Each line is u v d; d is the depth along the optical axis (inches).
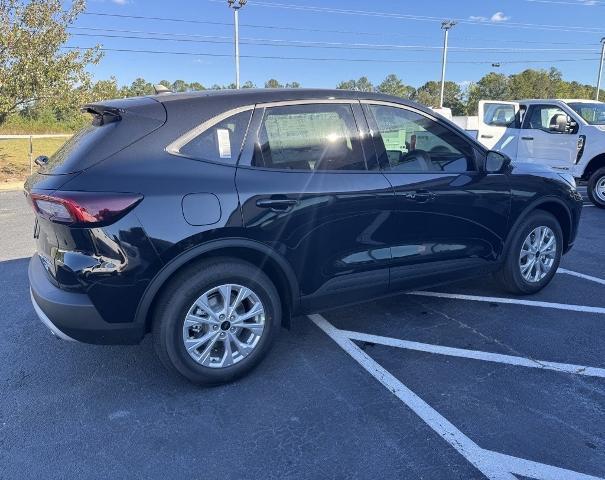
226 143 119.8
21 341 152.0
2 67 600.1
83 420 113.3
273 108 126.3
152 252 109.6
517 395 120.5
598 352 141.3
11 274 215.3
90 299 109.0
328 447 103.0
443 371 131.9
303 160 128.0
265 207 120.0
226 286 120.5
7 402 120.6
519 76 3216.0
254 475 95.7
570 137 371.9
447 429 108.0
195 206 112.8
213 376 123.0
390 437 105.7
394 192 137.9
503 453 100.3
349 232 132.7
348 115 135.8
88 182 107.2
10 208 396.8
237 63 1316.4
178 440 106.0
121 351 146.0
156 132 114.7
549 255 182.1
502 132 420.5
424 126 148.9
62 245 110.1
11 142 1010.1
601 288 191.9
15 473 96.7
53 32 622.2
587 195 401.4
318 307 135.8
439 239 150.3
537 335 151.9
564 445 102.4
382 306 175.6
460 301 179.2
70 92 652.1
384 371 132.3
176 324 116.0
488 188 157.8
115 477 95.6
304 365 135.8
